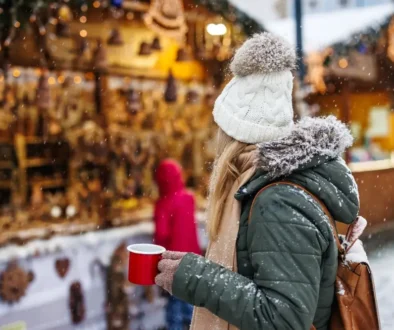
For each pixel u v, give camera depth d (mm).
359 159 10602
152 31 7117
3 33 5961
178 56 7082
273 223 1369
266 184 1462
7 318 4605
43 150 6852
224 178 1602
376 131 12344
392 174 9828
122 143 7336
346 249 1562
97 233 6273
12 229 5969
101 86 7191
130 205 7094
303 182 1439
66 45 6586
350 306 1491
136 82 7539
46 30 6207
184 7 6848
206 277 1394
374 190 9375
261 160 1441
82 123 7082
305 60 8555
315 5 9828
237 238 1502
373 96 12211
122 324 4777
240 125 1611
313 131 1460
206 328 1556
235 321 1353
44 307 4867
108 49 6934
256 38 1635
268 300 1323
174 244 4352
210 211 1616
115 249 5984
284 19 8555
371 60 9734
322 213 1414
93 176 7043
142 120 7625
